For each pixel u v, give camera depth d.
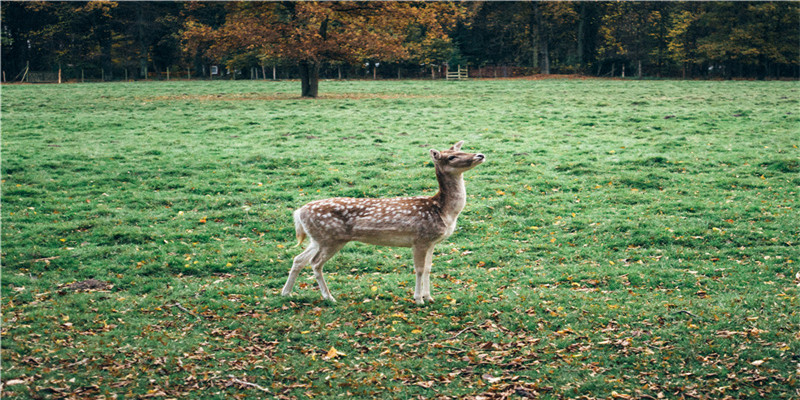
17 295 8.83
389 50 35.53
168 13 62.28
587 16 63.25
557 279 9.63
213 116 27.33
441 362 6.88
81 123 25.55
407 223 8.10
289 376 6.54
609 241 11.44
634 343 7.21
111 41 62.19
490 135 22.31
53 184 15.62
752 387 6.25
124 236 11.77
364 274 10.10
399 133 22.98
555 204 13.88
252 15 37.44
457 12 39.16
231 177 16.56
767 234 11.31
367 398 6.14
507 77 62.06
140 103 32.94
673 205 13.38
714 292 8.86
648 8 61.94
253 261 10.57
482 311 8.23
